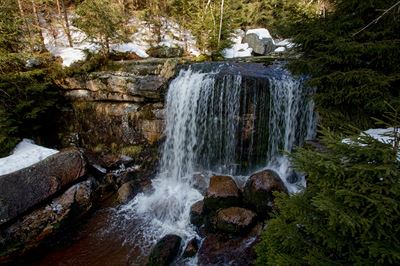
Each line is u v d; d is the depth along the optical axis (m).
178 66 10.28
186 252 5.76
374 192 2.57
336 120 6.06
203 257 5.62
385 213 2.37
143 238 6.44
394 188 2.42
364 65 6.34
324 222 2.94
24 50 10.53
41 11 16.38
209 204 6.64
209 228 6.29
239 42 18.22
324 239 2.74
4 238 5.90
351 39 6.16
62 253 6.12
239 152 8.74
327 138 3.12
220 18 15.58
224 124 8.76
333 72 6.36
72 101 10.69
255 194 6.36
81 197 7.39
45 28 14.98
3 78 8.77
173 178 9.02
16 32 9.80
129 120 9.87
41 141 9.84
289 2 20.08
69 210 6.98
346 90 6.01
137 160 9.63
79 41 14.73
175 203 7.47
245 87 8.27
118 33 14.36
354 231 2.49
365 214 2.57
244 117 8.47
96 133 10.42
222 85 8.56
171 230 6.60
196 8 17.28
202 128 9.09
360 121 6.00
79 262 5.85
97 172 8.85
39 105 9.52
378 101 5.48
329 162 2.80
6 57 8.74
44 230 6.45
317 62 6.54
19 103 8.78
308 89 7.58
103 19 12.38
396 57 5.82
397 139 2.70
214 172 8.97
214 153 9.09
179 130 9.55
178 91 9.38
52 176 7.07
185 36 17.39
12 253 5.88
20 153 7.48
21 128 8.95
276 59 11.55
